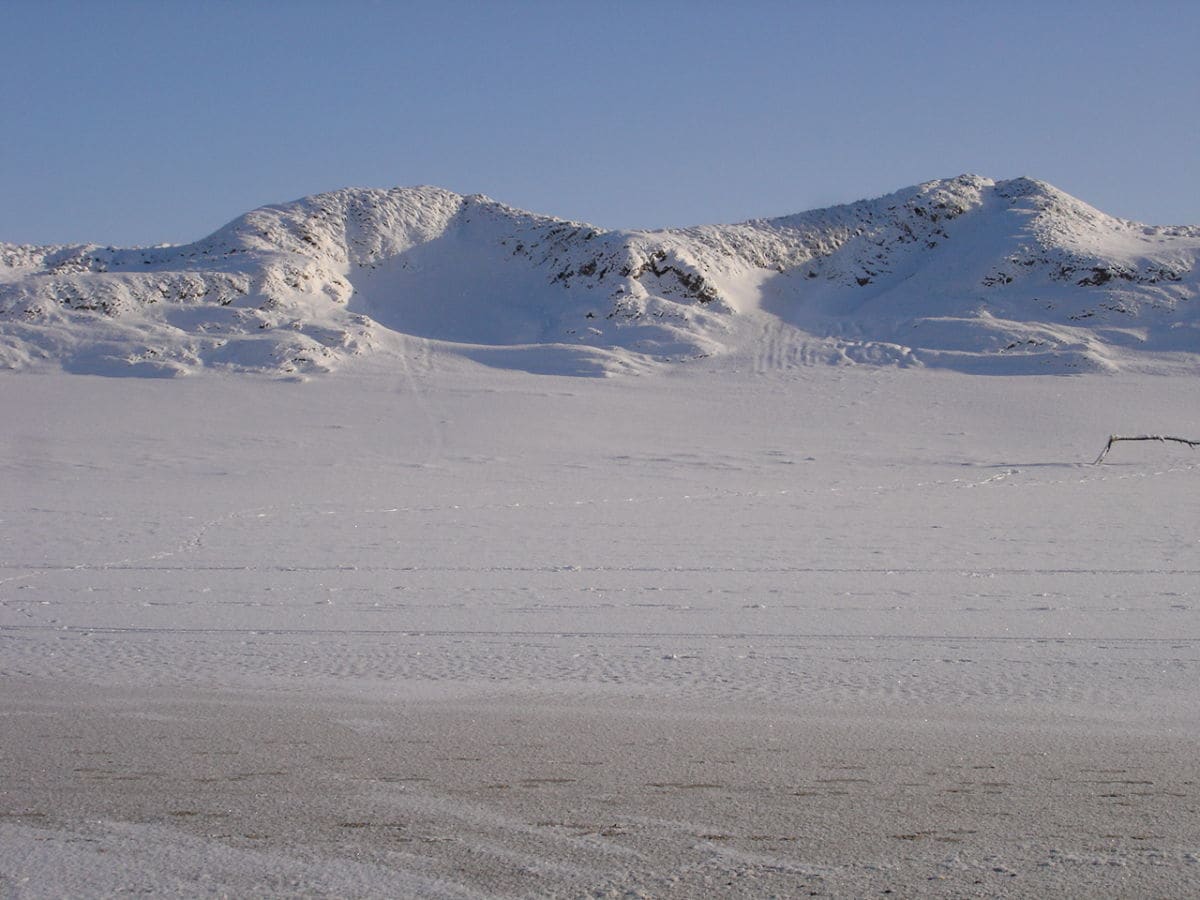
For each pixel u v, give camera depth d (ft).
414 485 99.60
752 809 18.17
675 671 28.35
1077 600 40.09
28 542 57.67
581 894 15.14
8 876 15.71
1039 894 15.06
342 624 35.47
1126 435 150.71
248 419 169.27
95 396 192.03
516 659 29.94
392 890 15.25
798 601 39.99
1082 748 21.38
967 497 85.61
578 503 81.30
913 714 23.94
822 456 130.41
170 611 37.83
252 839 16.98
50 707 24.67
